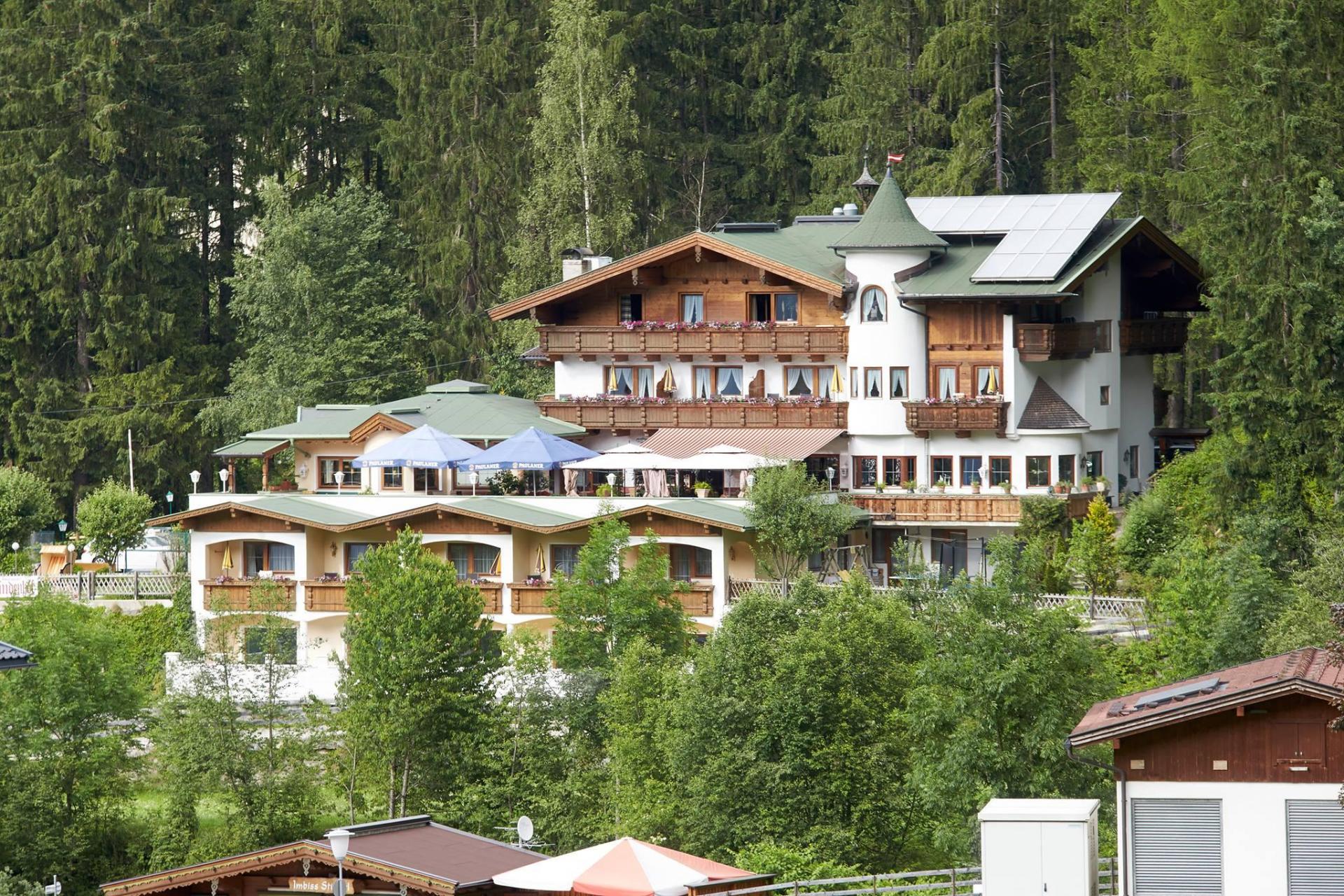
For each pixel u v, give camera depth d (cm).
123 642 16112
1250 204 16588
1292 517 15600
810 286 19512
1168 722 8700
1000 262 18938
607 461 18650
